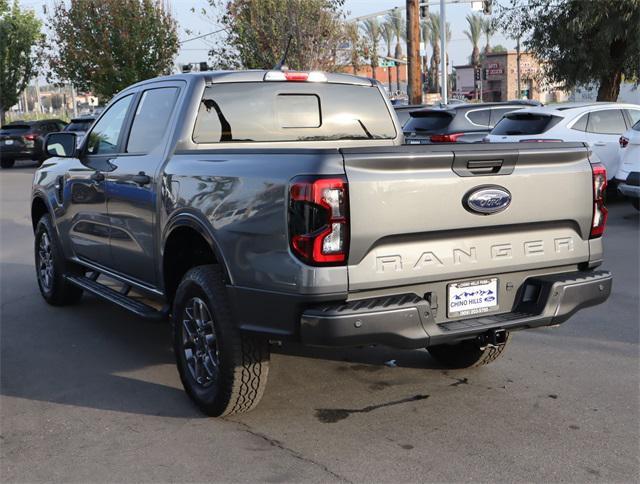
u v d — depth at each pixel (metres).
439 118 15.06
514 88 66.56
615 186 12.91
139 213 5.27
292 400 4.80
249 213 4.01
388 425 4.38
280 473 3.80
